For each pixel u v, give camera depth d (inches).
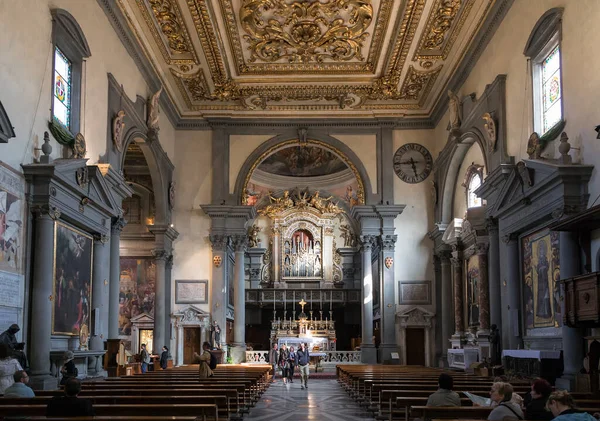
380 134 1131.9
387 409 470.9
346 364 1066.1
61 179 533.6
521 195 636.7
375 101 1107.9
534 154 621.0
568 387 516.7
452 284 1058.1
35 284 519.5
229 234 1098.1
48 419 239.5
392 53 908.0
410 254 1106.7
